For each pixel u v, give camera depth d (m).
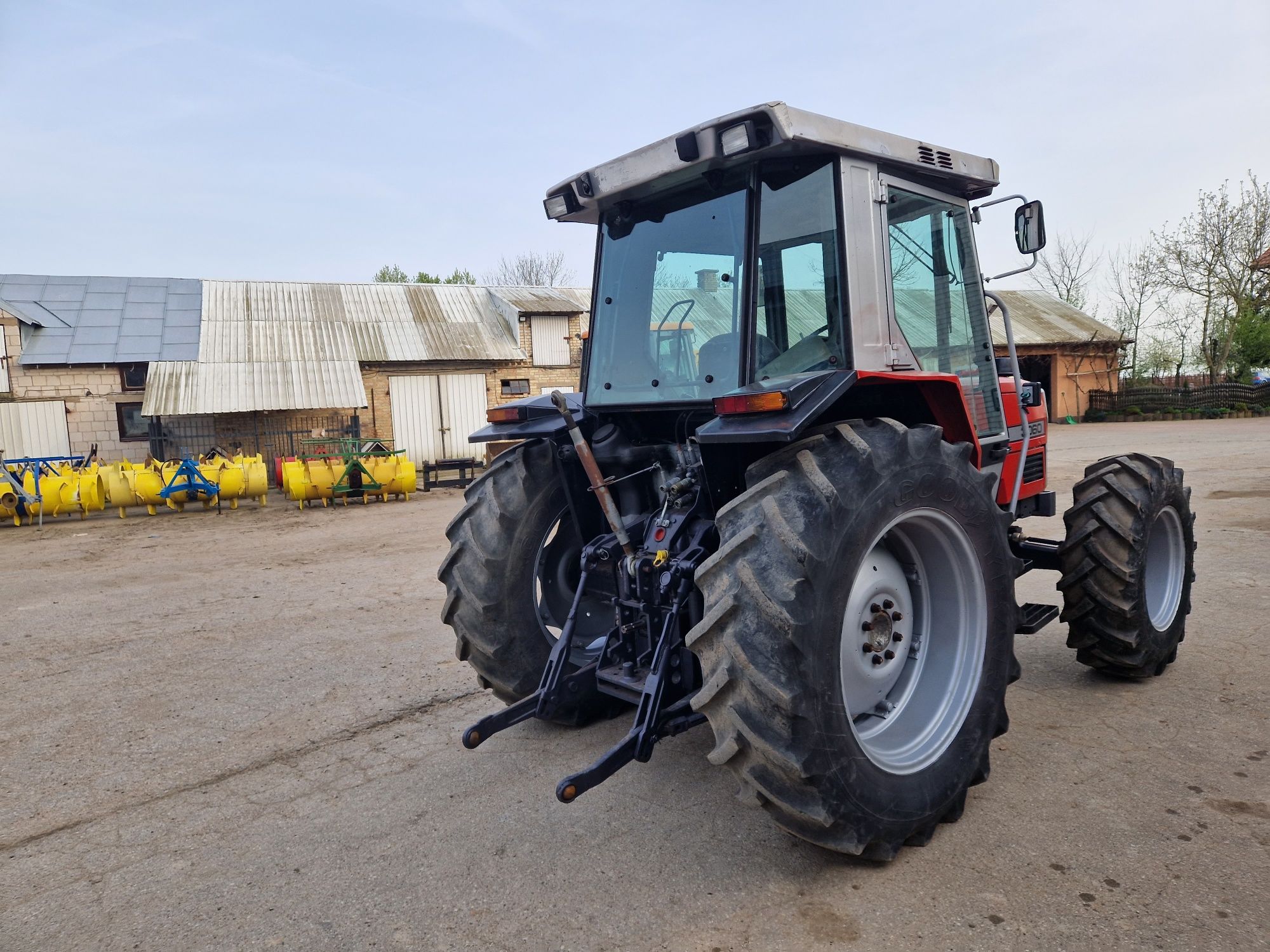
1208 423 23.50
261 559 8.36
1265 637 4.33
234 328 18.84
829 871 2.41
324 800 3.02
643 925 2.18
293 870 2.54
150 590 6.97
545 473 3.42
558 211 3.34
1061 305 30.62
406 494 13.23
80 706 4.11
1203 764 2.97
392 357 18.84
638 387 3.19
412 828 2.77
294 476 12.41
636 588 2.92
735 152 2.58
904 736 2.60
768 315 2.78
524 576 3.39
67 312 18.22
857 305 2.76
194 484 12.31
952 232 3.51
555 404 2.84
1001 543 2.78
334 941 2.18
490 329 20.84
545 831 2.70
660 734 2.59
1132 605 3.57
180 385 16.50
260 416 17.70
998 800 2.77
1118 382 28.80
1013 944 2.04
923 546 2.73
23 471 12.12
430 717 3.81
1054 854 2.43
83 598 6.70
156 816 2.95
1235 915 2.11
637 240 3.22
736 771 2.25
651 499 3.34
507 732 3.59
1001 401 3.78
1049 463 13.56
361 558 8.16
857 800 2.27
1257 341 27.27
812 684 2.18
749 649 2.18
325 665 4.64
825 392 2.40
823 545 2.23
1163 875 2.30
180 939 2.22
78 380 16.92
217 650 5.04
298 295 20.89
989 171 3.40
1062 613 3.79
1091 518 3.66
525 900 2.32
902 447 2.47
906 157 2.94
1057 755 3.09
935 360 3.32
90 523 11.70
